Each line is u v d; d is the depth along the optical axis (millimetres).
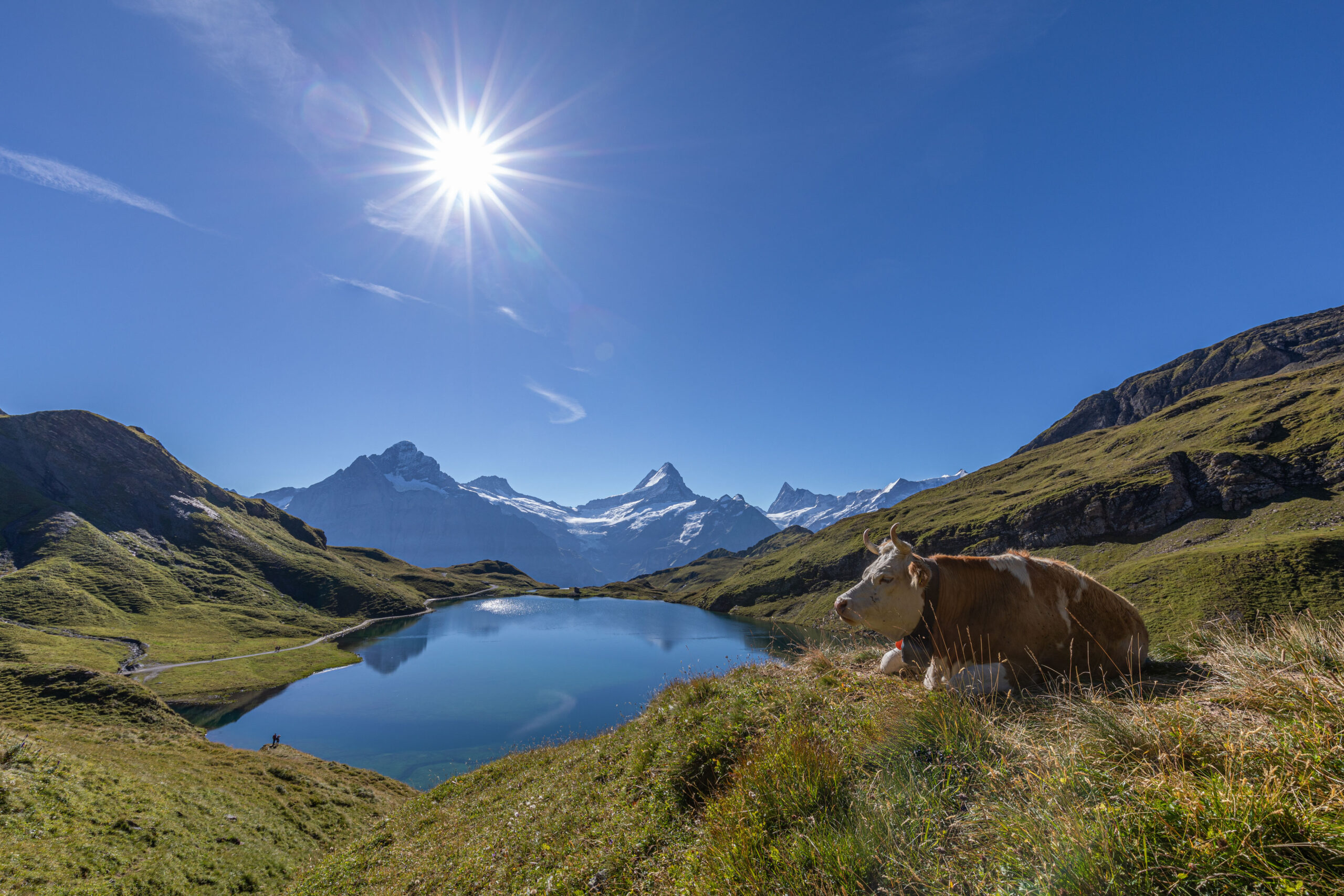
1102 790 3135
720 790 5648
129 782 21203
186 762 29266
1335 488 86188
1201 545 89188
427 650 122312
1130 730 3680
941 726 4605
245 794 26156
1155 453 124875
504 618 172375
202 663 94500
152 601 128125
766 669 9250
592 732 61719
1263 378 147375
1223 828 2520
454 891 7406
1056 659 6453
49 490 160750
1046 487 139500
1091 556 103062
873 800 3949
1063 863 2646
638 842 5555
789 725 5684
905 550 6926
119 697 50562
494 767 18141
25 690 49625
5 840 15008
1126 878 2508
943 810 3605
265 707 77500
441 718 71562
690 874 4219
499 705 77062
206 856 18375
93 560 135625
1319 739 2967
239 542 181625
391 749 59469
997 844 3084
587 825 6926
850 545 169375
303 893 11953
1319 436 96812
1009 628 6492
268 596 157125
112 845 16812
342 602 171000
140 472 187250
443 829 12406
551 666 103812
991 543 122062
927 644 6895
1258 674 4285
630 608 197250
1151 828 2686
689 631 140875
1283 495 91250
